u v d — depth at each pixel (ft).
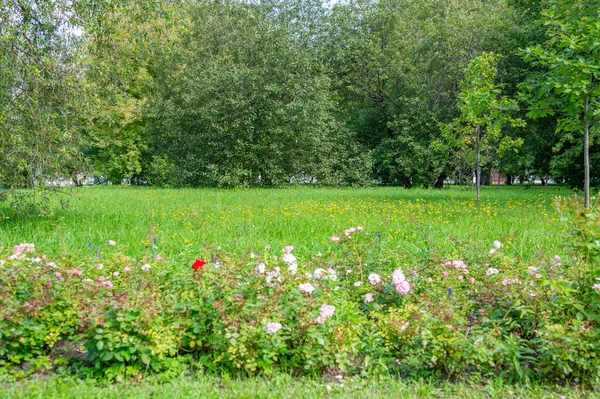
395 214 39.27
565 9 34.06
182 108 93.76
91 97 34.99
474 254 19.15
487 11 93.09
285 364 12.82
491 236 29.32
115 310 12.53
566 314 13.94
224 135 90.74
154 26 39.42
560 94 34.60
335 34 107.34
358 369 13.08
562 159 63.62
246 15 96.48
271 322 12.46
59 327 12.99
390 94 112.47
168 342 12.38
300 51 96.17
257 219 35.60
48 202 34.58
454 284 16.24
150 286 14.69
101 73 35.91
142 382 11.71
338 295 15.66
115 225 32.14
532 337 14.43
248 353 12.34
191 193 67.97
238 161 91.66
